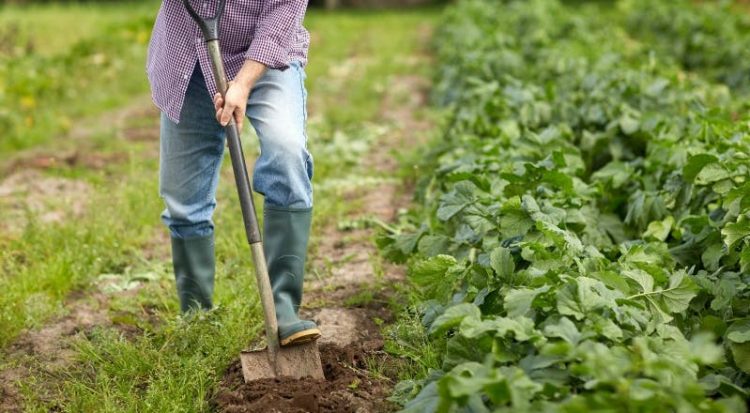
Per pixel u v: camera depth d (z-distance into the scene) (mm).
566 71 9438
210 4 4172
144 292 5402
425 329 4410
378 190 7676
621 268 4168
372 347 4504
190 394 4012
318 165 8273
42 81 11742
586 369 3031
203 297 4766
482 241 4781
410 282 5297
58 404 4137
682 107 7887
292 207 4137
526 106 7500
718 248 4648
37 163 8812
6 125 10055
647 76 8484
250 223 3965
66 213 6977
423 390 3344
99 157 9094
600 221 5562
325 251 6223
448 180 5809
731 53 12312
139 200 7133
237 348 4465
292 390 3922
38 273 5645
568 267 4027
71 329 5027
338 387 4031
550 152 5938
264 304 4008
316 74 14383
